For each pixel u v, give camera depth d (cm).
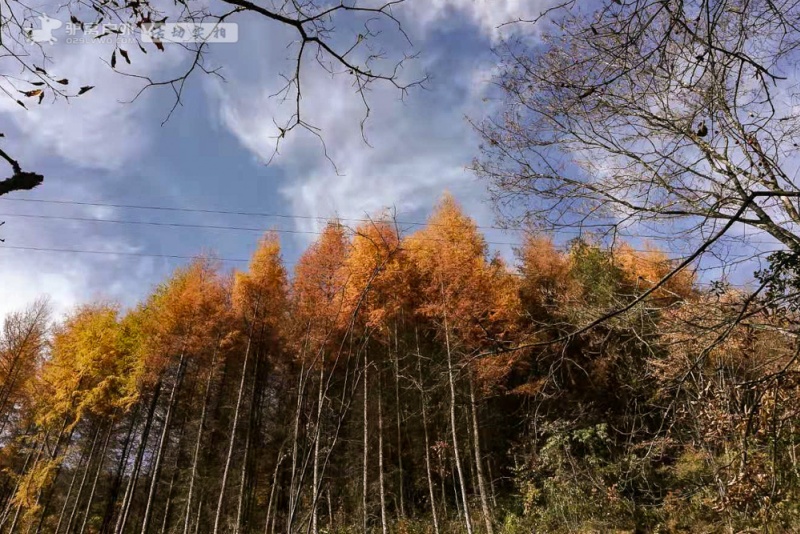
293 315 1262
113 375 1756
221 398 2073
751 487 516
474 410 1193
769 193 228
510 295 1202
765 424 484
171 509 2012
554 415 1280
